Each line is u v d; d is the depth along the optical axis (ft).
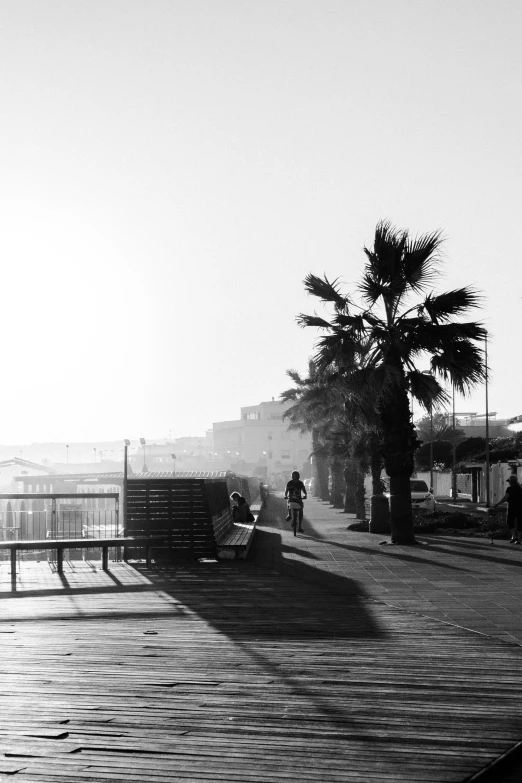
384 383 74.02
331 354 76.84
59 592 47.75
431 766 18.67
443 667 28.09
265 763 18.94
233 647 31.65
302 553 69.26
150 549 62.90
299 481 91.40
